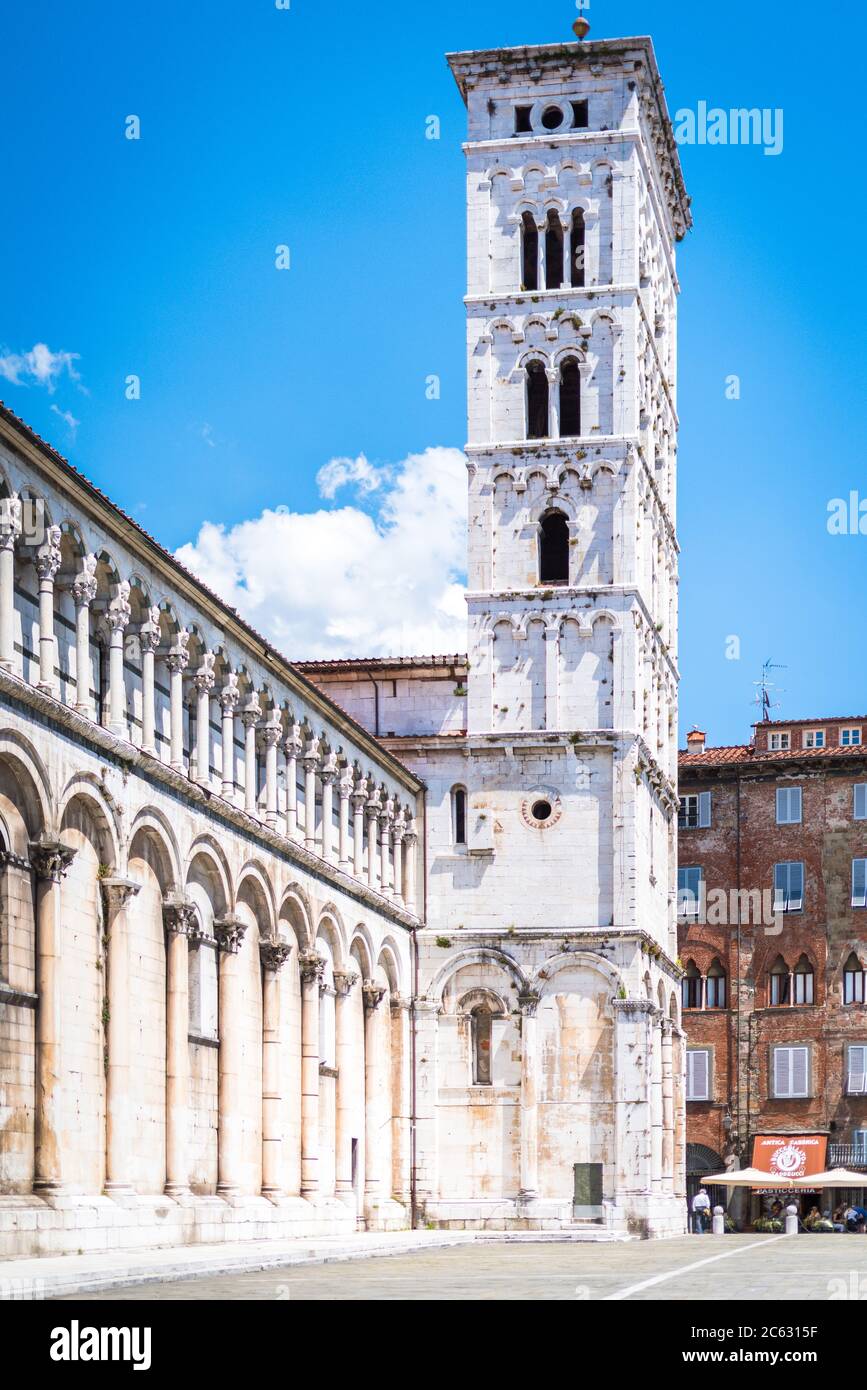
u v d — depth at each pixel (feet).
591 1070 290.56
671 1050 324.80
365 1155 274.36
